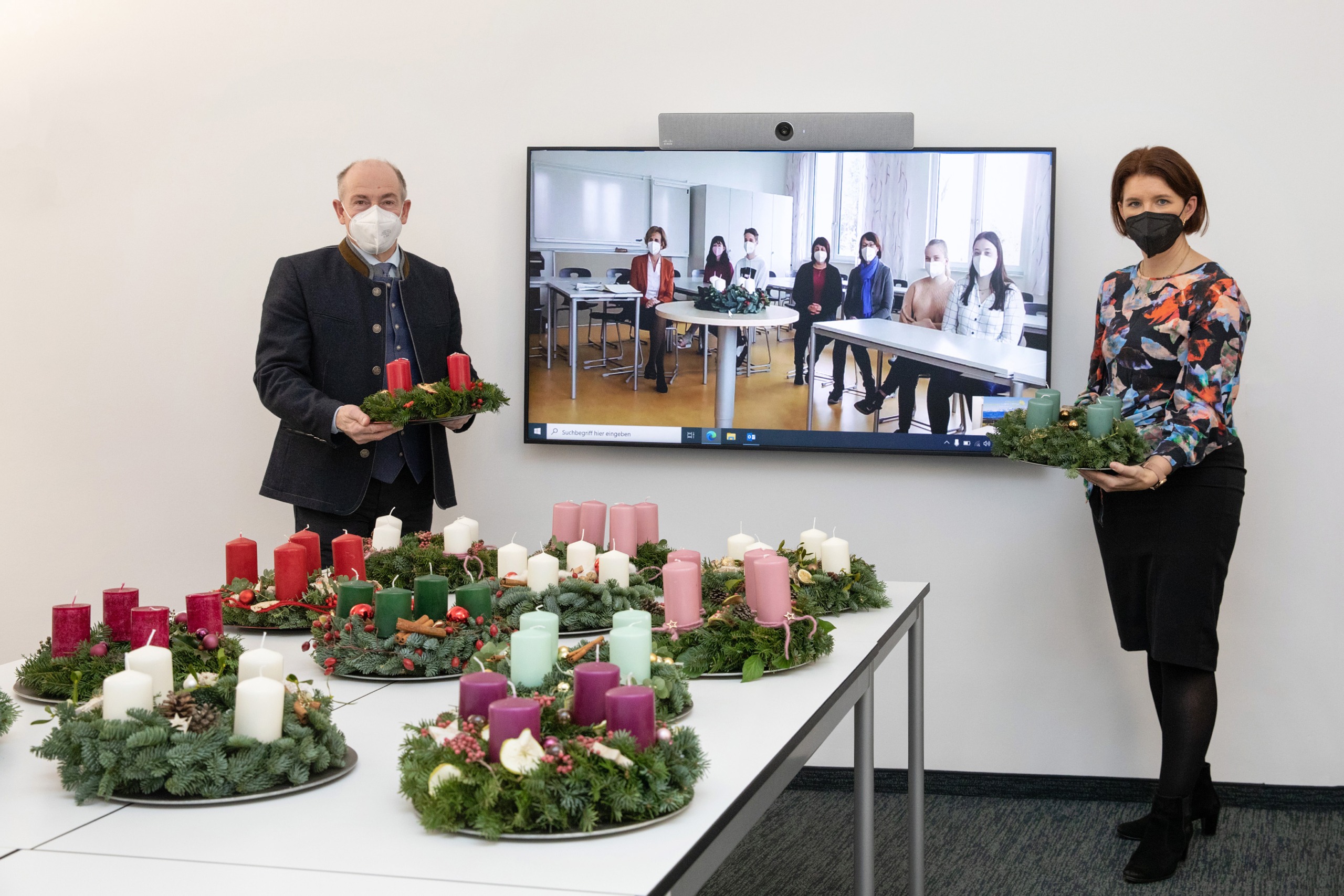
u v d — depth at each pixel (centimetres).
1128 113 300
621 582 194
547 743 105
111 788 109
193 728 113
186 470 339
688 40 317
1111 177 301
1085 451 219
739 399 315
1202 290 238
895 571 318
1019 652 315
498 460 330
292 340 265
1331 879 256
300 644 178
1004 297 302
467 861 96
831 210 307
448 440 331
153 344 338
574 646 169
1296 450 297
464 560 213
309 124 329
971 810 306
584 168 314
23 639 348
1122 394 251
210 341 335
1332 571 298
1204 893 249
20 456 345
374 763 122
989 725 318
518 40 322
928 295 306
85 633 153
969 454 306
